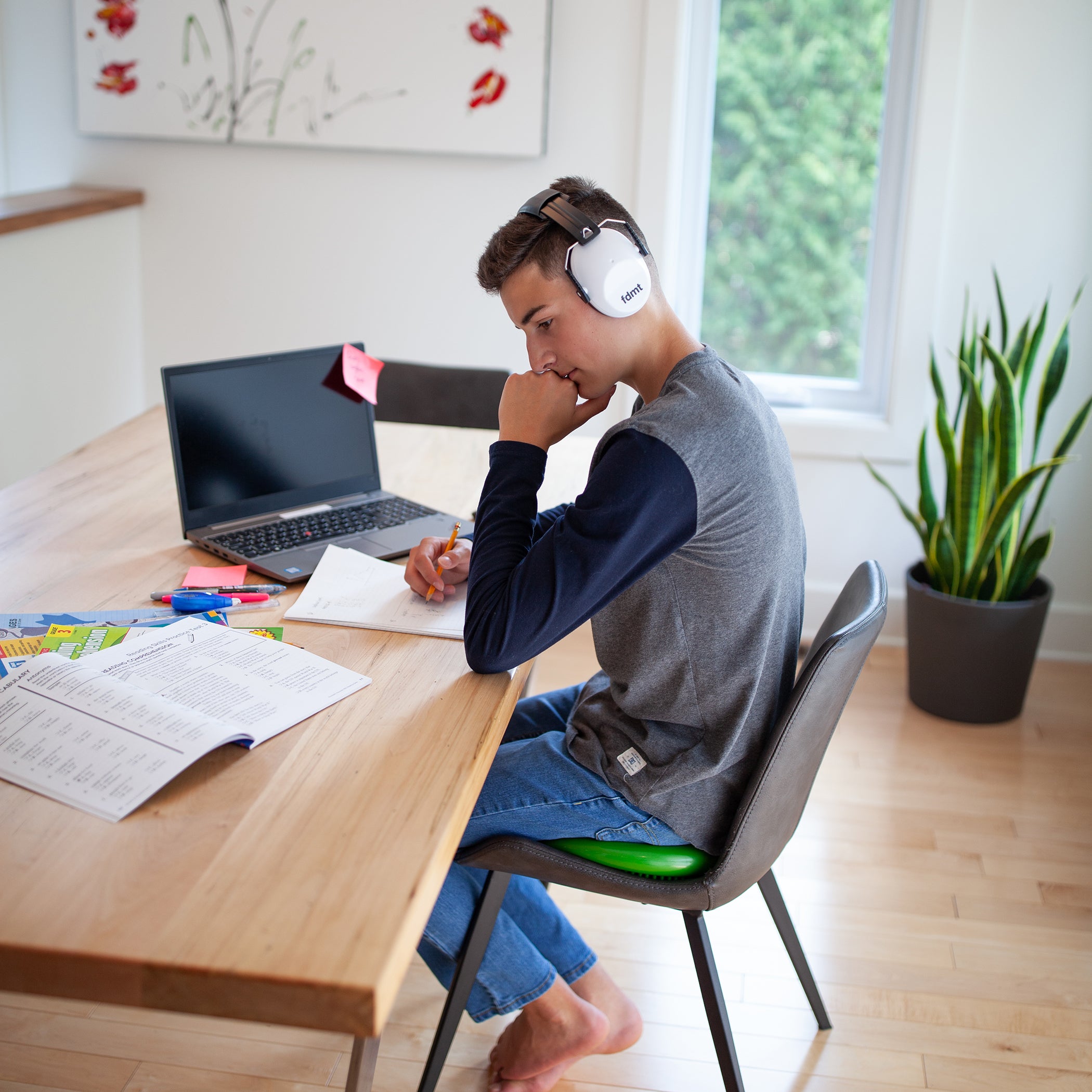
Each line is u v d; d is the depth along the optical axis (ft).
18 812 3.08
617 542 3.58
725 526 3.73
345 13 9.21
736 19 9.45
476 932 4.56
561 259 3.85
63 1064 5.20
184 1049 5.34
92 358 9.71
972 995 5.91
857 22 9.32
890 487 8.93
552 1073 5.15
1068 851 7.20
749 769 4.27
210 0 9.31
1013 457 8.23
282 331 10.26
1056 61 8.81
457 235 9.80
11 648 4.00
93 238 9.49
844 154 9.65
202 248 10.12
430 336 10.11
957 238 9.30
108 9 9.43
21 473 8.89
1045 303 8.55
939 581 8.82
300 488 5.73
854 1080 5.33
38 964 2.56
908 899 6.68
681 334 4.11
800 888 6.77
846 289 9.97
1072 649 9.98
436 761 3.43
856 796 7.75
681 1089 5.29
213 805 3.15
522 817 4.34
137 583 4.79
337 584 4.81
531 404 4.17
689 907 4.33
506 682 4.01
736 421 3.72
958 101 8.96
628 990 5.92
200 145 9.84
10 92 9.87
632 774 4.24
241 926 2.65
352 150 9.65
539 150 9.33
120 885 2.78
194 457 5.31
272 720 3.61
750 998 5.87
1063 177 9.05
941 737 8.60
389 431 7.32
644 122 9.26
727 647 3.96
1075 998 5.91
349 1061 5.33
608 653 4.16
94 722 3.42
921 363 9.51
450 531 5.50
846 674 4.10
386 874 2.86
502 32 9.09
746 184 9.85
